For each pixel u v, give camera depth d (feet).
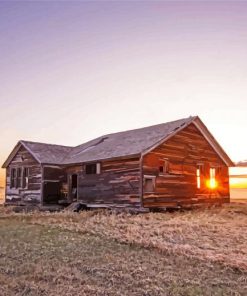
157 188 74.69
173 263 29.40
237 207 87.92
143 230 46.57
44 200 92.73
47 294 21.65
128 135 94.63
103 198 79.82
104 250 33.99
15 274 25.86
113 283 23.98
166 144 78.84
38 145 104.83
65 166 94.38
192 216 67.36
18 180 103.19
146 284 23.75
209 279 25.27
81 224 52.44
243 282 24.73
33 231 46.09
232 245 38.04
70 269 27.07
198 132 88.89
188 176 83.61
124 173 75.72
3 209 85.81
